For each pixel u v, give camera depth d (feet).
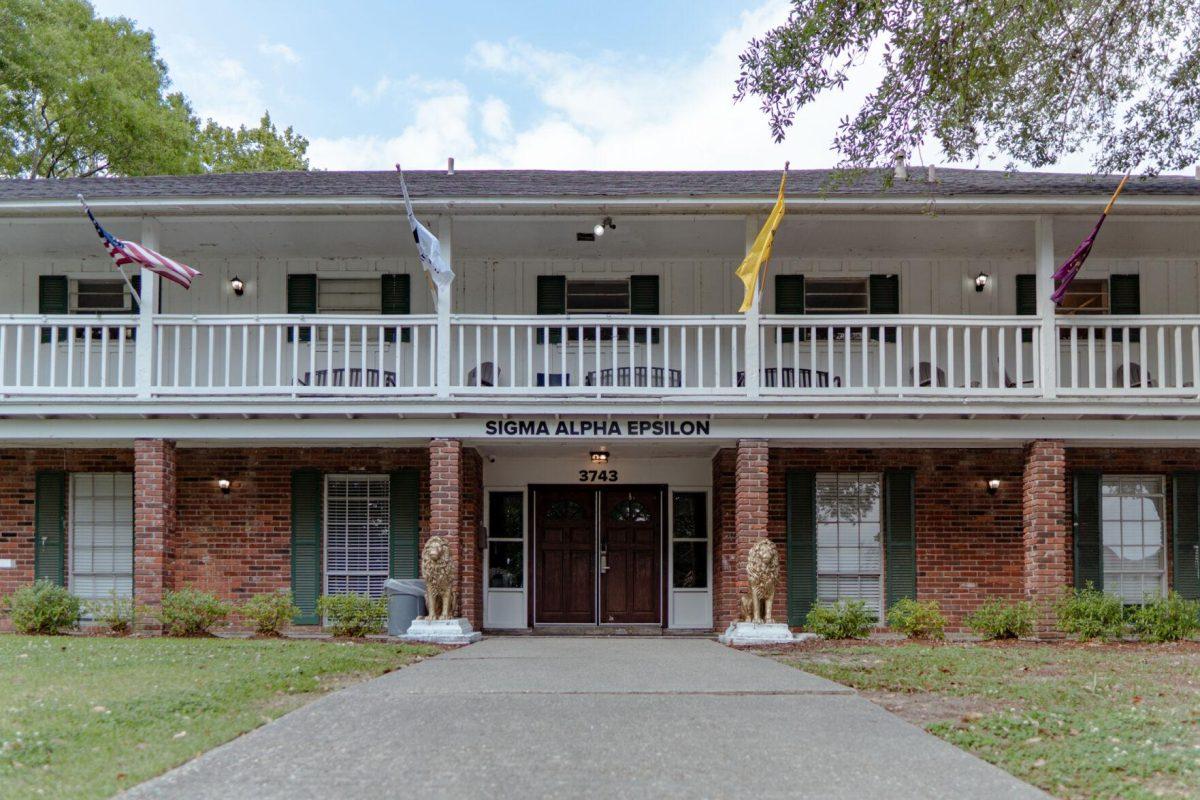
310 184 50.24
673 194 45.73
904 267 55.16
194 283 55.26
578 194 45.62
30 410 46.16
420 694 29.73
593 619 57.31
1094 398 46.39
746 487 47.01
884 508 53.31
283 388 46.39
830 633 47.62
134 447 51.01
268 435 47.34
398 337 47.73
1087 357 54.85
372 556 53.83
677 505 57.62
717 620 54.54
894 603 52.47
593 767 21.94
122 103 95.14
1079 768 21.72
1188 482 53.16
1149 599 47.65
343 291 55.72
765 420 47.24
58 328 51.44
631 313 54.80
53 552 53.01
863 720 26.45
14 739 23.17
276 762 22.25
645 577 57.52
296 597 52.70
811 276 55.31
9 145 95.45
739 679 32.78
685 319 47.44
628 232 50.55
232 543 53.21
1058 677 33.06
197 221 48.47
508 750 23.27
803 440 47.83
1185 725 25.45
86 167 102.63
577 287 55.93
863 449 53.57
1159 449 53.47
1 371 46.88
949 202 45.55
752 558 46.01
